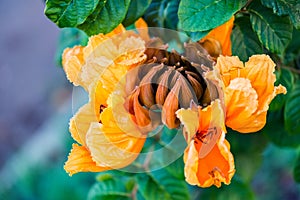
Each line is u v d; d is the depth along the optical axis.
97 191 0.99
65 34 0.97
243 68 0.73
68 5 0.78
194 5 0.77
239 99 0.72
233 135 1.01
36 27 3.07
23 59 3.03
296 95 0.92
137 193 0.98
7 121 2.87
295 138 0.99
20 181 2.14
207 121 0.72
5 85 2.97
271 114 0.97
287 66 0.92
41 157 2.35
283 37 0.81
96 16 0.80
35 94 2.89
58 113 2.60
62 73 2.85
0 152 2.77
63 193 1.99
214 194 1.01
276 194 2.06
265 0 0.79
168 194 0.94
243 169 1.02
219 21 0.76
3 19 3.13
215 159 0.72
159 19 0.89
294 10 0.79
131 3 0.83
